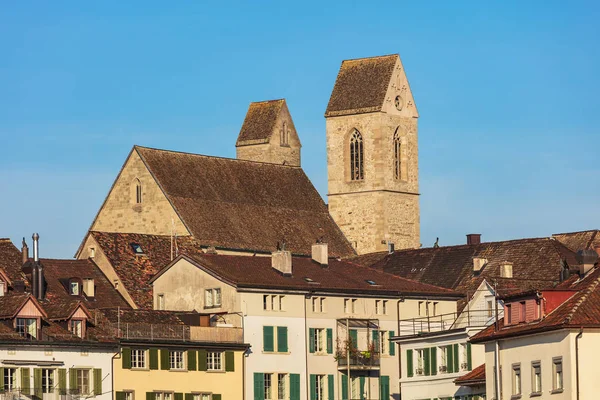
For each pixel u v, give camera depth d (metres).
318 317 193.25
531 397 142.50
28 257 199.38
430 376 171.62
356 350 194.62
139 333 177.12
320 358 192.62
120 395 172.25
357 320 195.75
